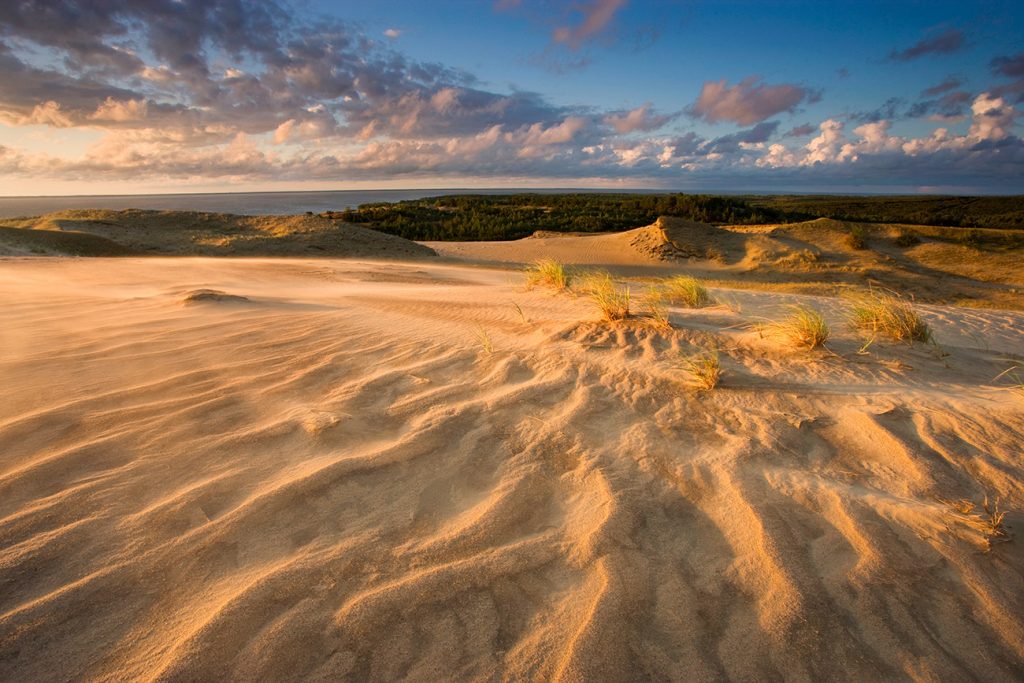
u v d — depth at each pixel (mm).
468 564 1812
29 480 2221
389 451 2572
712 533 2002
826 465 2508
